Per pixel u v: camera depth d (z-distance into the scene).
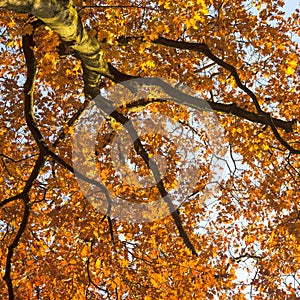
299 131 10.25
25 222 8.30
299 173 10.80
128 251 10.19
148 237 10.57
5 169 9.43
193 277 9.75
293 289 12.48
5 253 9.92
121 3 8.84
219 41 9.55
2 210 9.76
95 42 7.64
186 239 9.88
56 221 9.91
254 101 8.92
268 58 10.59
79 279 10.04
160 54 10.30
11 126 10.20
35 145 10.45
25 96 8.44
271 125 8.93
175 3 7.59
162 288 9.69
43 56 9.15
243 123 10.22
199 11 7.79
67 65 10.15
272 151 11.46
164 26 7.84
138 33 8.76
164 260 9.95
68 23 6.45
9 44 8.83
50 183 9.21
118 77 8.81
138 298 9.77
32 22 8.04
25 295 9.98
